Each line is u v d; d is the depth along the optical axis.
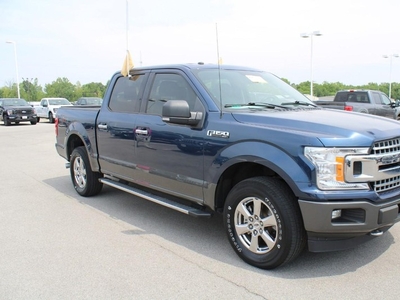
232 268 3.71
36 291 3.33
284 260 3.47
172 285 3.39
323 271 3.60
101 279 3.52
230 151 3.74
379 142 3.32
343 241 3.38
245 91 4.52
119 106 5.45
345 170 3.19
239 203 3.78
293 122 3.55
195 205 4.40
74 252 4.13
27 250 4.20
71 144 6.76
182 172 4.31
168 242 4.40
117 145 5.30
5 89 69.81
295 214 3.38
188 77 4.45
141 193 5.00
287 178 3.30
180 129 4.29
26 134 18.05
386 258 3.84
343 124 3.48
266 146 3.49
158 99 4.79
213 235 4.62
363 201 3.19
